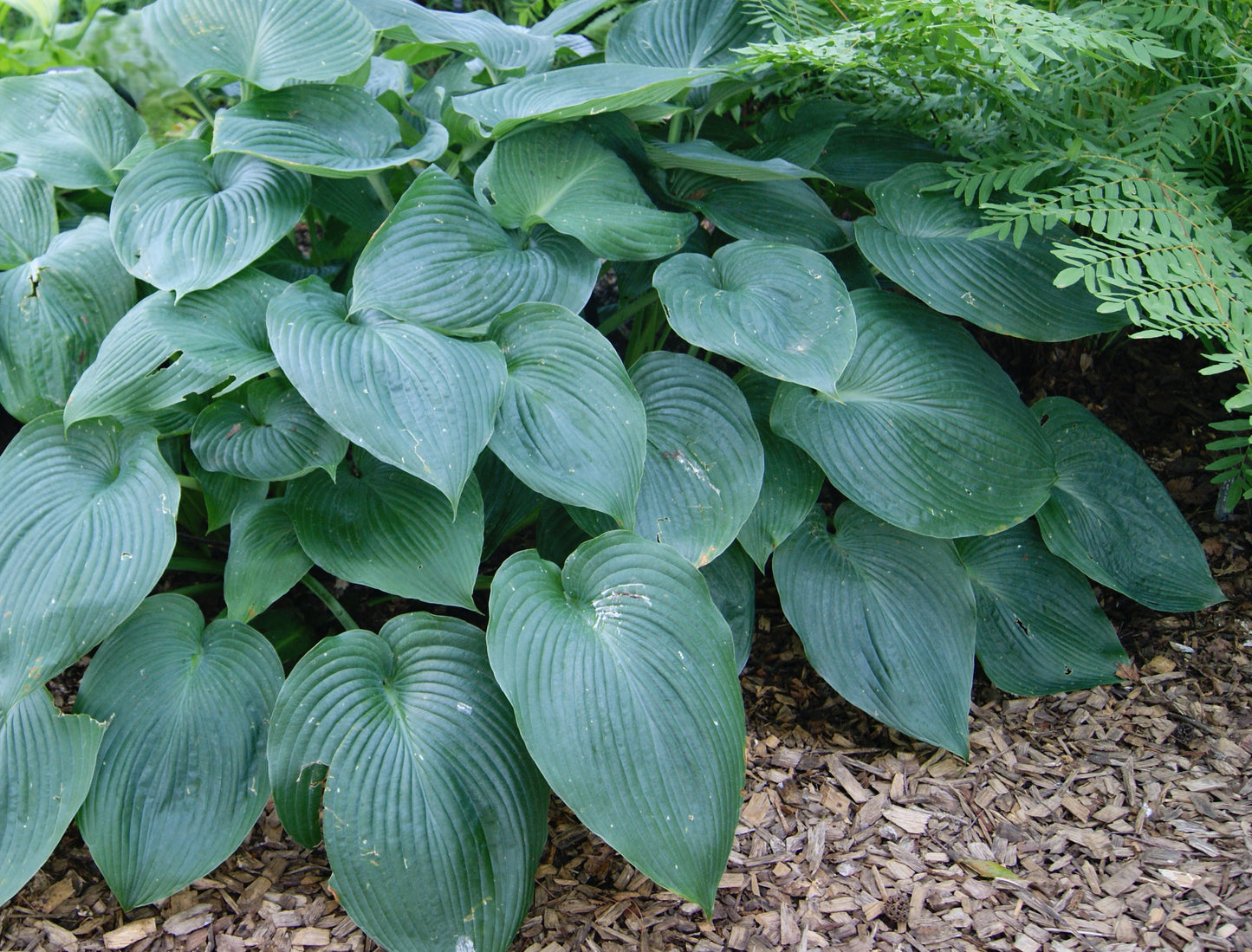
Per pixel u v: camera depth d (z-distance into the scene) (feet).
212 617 8.29
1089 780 6.89
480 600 8.36
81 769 5.91
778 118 8.97
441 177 6.85
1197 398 9.37
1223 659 7.72
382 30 7.64
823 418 6.93
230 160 7.37
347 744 5.75
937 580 7.33
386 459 5.62
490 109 7.04
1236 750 6.94
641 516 6.59
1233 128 7.25
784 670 8.13
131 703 6.16
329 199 7.87
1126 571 7.73
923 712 7.01
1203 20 6.85
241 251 6.73
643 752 5.52
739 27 8.55
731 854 6.45
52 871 6.47
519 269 6.84
